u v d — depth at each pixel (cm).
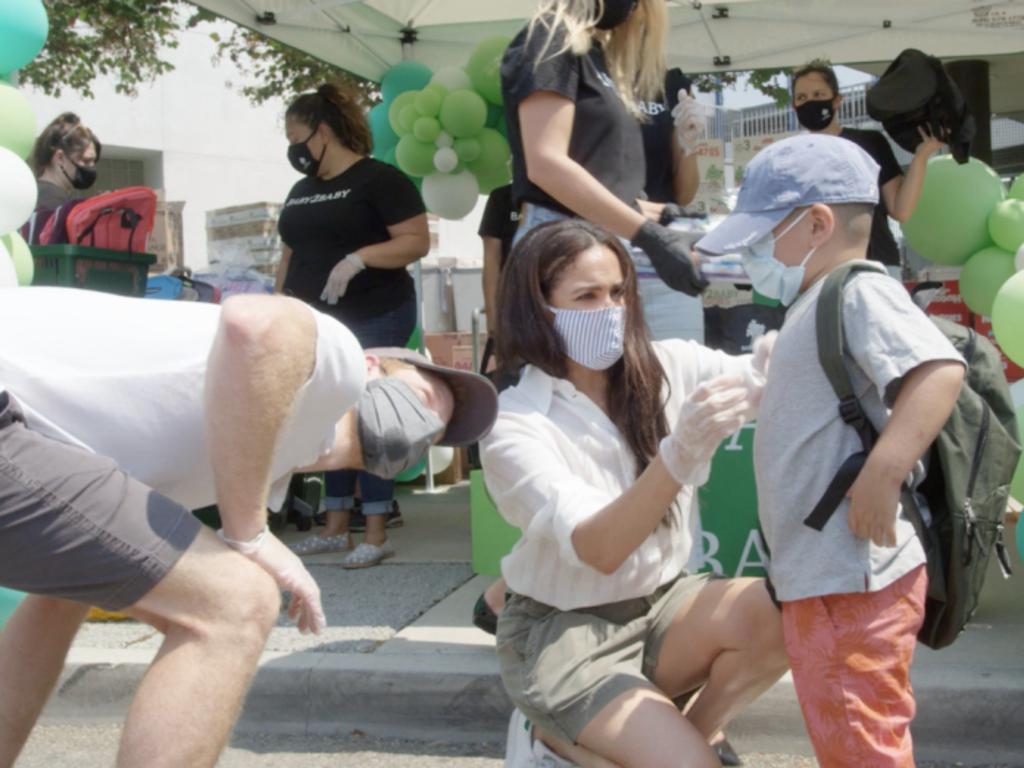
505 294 263
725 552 406
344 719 376
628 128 350
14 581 192
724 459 404
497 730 365
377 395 235
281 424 194
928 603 263
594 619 258
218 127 1866
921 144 489
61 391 199
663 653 263
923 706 344
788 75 999
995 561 494
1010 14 646
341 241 536
